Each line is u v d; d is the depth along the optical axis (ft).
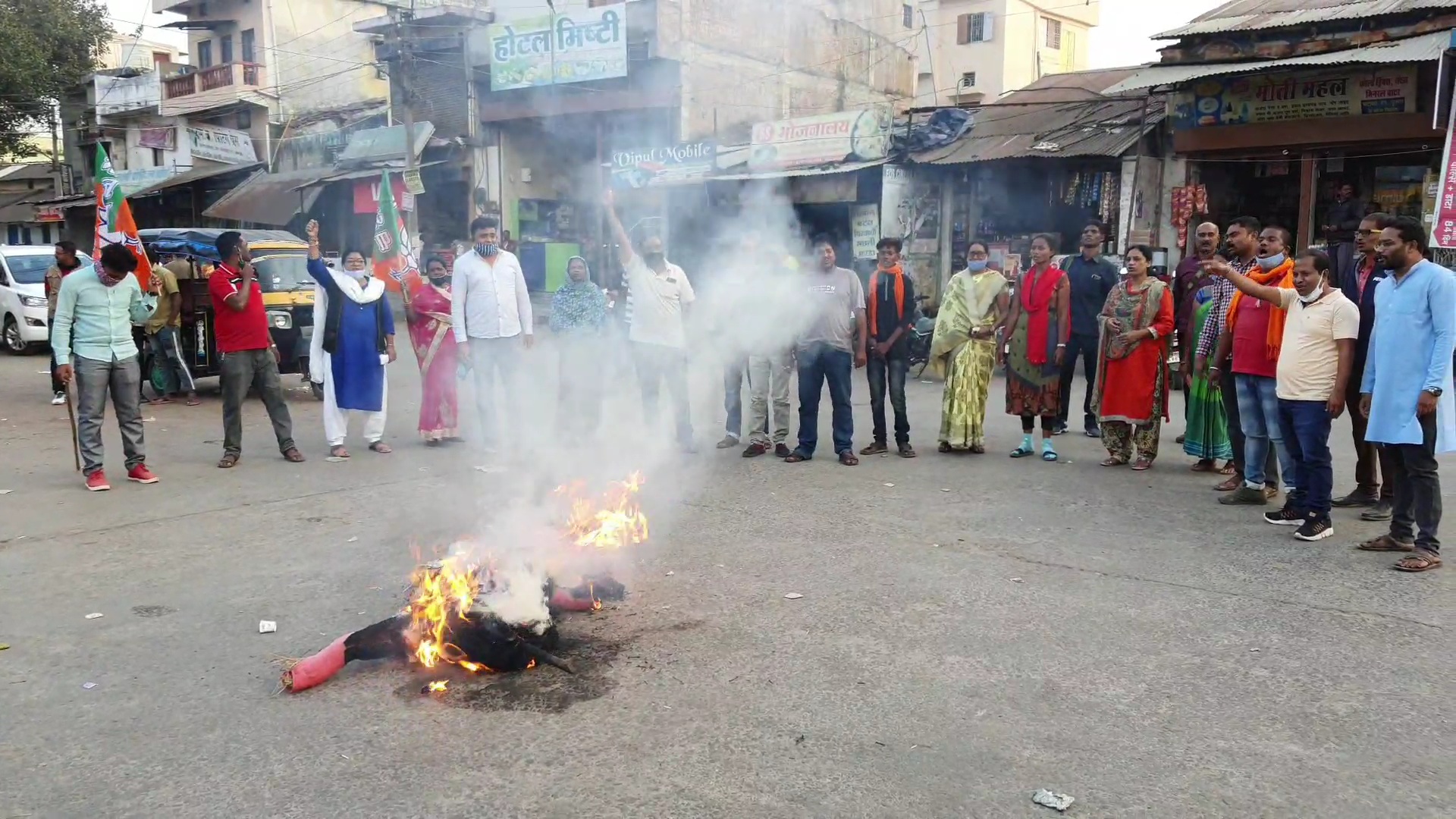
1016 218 51.08
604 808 9.46
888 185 50.31
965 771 10.09
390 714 11.53
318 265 25.72
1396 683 12.06
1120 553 17.42
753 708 11.54
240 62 88.17
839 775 10.02
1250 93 42.45
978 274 25.98
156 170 95.40
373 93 75.15
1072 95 53.72
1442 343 15.80
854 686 12.09
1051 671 12.48
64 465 25.57
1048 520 19.62
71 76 95.71
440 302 27.68
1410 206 41.29
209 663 13.00
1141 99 46.14
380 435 27.12
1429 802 9.46
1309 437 17.94
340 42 80.28
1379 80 39.24
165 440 29.09
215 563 17.17
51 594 15.67
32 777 10.16
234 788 9.89
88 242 110.42
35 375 44.14
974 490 22.21
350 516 20.27
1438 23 37.88
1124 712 11.36
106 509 20.92
